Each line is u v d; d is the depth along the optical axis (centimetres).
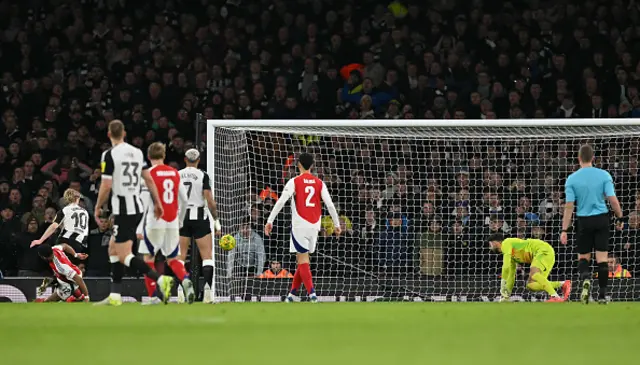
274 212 4500
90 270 6088
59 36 7956
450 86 7325
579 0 7900
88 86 7531
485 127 5666
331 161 6269
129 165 3712
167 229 3872
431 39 7762
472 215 6109
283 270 5569
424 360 1758
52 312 3416
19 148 6938
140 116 7069
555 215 6097
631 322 2839
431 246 5756
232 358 1795
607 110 7206
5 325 2734
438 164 6444
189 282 3844
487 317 3067
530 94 7175
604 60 7444
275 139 6550
